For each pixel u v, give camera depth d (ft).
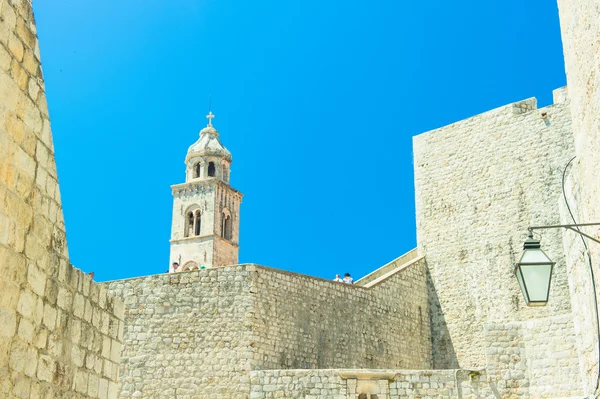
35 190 37.50
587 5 34.65
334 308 99.81
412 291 114.21
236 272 92.84
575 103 37.86
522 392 78.48
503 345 80.69
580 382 75.05
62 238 40.47
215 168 273.54
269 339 90.89
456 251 117.08
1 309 33.63
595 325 38.63
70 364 40.55
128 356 92.12
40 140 38.37
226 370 88.43
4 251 34.22
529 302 35.22
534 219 109.60
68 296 40.88
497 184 115.03
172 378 89.86
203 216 261.24
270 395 85.51
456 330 113.39
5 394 33.58
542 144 111.75
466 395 81.15
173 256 259.60
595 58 33.73
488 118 118.83
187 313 92.48
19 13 37.09
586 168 36.52
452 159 121.70
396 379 83.41
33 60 38.22
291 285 95.81
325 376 84.58
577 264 42.19
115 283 96.17
